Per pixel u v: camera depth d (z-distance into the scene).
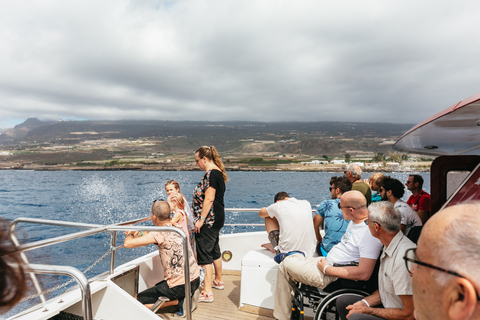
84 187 69.00
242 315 3.36
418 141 3.20
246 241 4.59
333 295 2.55
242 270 3.44
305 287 2.79
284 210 3.20
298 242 3.13
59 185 75.94
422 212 4.24
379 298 2.29
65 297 2.34
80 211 31.81
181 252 3.09
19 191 58.94
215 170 3.51
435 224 0.66
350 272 2.51
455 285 0.59
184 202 4.17
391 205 2.12
